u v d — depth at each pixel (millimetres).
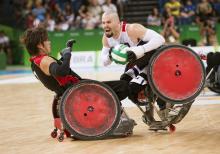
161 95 11383
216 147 10219
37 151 10617
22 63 47031
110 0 43719
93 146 10781
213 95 19359
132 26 11547
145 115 12133
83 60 37469
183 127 12797
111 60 11922
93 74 31562
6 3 48438
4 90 25500
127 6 46438
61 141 11508
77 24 44344
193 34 40875
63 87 11438
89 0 44625
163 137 11508
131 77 11938
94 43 43375
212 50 26922
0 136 12695
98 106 11406
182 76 11414
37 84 27969
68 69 10961
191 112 15305
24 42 11430
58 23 44812
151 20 42031
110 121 11445
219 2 42562
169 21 39094
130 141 11188
